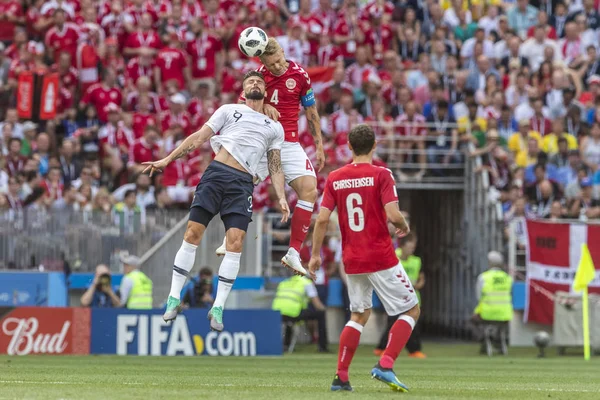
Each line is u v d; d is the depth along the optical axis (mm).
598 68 76875
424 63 73000
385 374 26797
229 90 69875
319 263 27609
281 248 63719
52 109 66438
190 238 28859
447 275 71688
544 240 62188
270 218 63562
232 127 29203
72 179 64000
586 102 73625
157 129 65750
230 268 28844
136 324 49250
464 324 68500
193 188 64000
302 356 52625
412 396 25766
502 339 58062
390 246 26781
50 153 65500
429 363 48594
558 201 65625
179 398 23609
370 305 27359
